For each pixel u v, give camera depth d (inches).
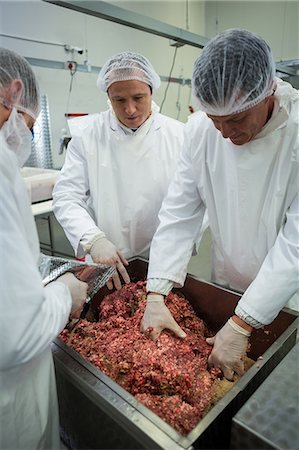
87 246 49.0
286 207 37.5
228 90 30.4
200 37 67.5
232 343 33.1
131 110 49.8
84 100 137.9
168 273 42.0
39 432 29.3
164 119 58.7
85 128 56.9
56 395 31.2
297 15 157.4
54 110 127.7
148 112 54.6
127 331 38.1
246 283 45.1
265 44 31.6
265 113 33.9
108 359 33.3
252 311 32.2
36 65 109.6
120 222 58.4
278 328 36.2
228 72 29.9
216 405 23.7
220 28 186.9
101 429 26.7
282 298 32.3
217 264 48.3
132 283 47.7
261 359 27.9
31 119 29.9
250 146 36.7
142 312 40.8
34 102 28.8
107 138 55.8
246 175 37.8
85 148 55.6
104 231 58.1
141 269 50.8
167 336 35.9
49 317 24.1
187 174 45.5
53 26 122.0
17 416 27.2
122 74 47.3
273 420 19.8
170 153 56.5
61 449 33.4
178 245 44.5
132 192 56.6
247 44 30.4
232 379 32.6
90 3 41.7
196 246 49.8
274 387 22.1
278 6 162.4
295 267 31.6
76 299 33.6
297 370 23.4
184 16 175.5
